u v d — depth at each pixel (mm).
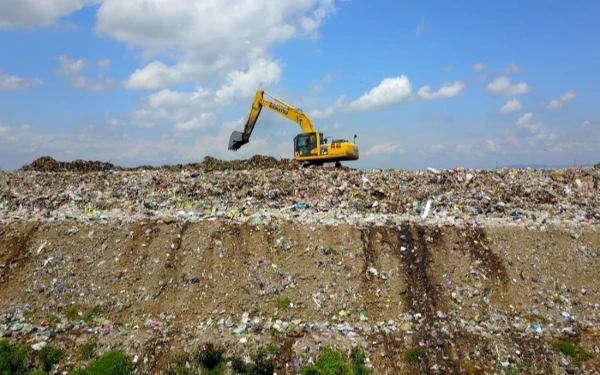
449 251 13906
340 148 23516
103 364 10859
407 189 17703
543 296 12766
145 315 12344
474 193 17406
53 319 12125
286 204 16781
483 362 11211
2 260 13477
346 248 13930
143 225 14617
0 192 17000
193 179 18328
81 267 13352
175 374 10867
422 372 11031
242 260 13547
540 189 17531
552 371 10938
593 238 14266
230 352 11273
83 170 21359
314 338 11719
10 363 10758
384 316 12422
